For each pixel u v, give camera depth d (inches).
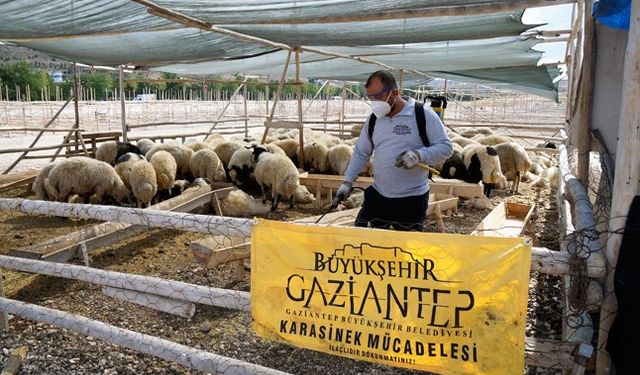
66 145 462.0
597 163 165.6
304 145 418.0
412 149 139.0
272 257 96.9
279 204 333.4
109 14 196.1
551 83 547.5
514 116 1317.7
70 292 181.0
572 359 89.0
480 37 246.2
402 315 88.4
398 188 142.9
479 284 83.0
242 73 614.9
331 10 169.9
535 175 457.1
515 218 257.6
